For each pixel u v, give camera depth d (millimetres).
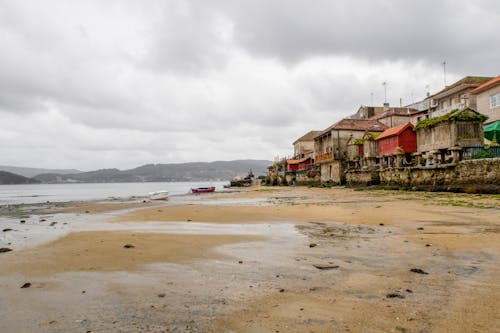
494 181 22734
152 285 5930
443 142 31094
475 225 11891
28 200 50438
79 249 9289
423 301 4848
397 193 30781
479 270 6422
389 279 5961
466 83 42625
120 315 4574
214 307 4801
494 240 9164
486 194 23031
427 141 34031
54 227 15234
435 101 49219
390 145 40875
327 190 45781
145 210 23062
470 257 7461
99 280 6320
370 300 4941
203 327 4129
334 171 55031
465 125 29562
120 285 5969
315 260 7559
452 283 5656
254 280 6113
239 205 25812
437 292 5215
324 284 5766
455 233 10461
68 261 7871
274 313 4523
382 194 30953
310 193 40438
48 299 5285
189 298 5207
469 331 3879
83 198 53594
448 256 7598
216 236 11320
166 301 5090
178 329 4082
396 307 4641
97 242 10391
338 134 55188
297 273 6516
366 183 42719
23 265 7527
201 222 15781
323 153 60875
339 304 4805
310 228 12914
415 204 20031
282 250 8781
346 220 14930
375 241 9734
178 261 7750
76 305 5000
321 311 4562
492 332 3838
